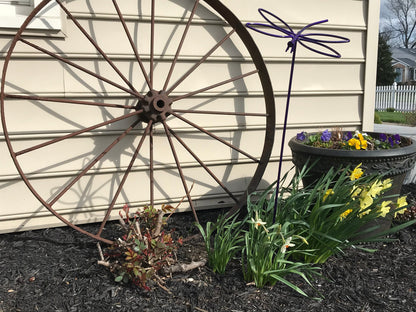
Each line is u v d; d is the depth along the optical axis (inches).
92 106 106.2
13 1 98.3
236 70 118.3
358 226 86.7
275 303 76.5
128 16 106.0
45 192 105.3
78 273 84.1
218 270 85.8
